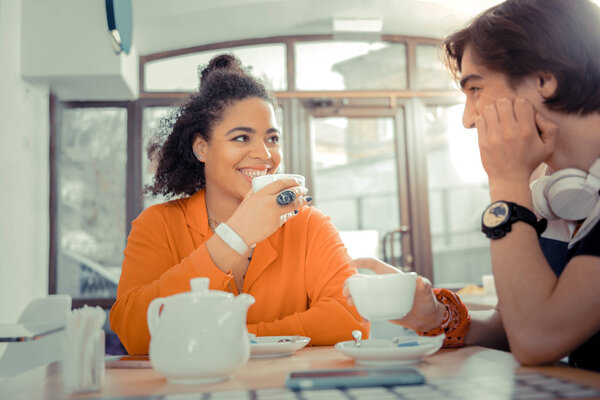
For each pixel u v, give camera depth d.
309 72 4.66
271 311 1.19
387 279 0.74
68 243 4.27
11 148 3.56
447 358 0.75
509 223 0.74
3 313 3.36
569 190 0.73
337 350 0.82
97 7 3.93
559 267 0.87
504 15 0.80
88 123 4.39
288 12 4.36
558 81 0.75
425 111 4.74
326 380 0.57
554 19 0.77
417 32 4.73
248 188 1.28
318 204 4.57
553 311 0.68
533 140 0.77
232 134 1.26
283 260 1.23
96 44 3.89
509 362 0.71
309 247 1.24
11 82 3.63
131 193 4.33
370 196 4.66
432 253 4.62
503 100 0.78
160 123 1.52
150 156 1.52
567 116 0.77
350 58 4.71
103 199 4.33
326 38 4.68
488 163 0.79
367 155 4.67
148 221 1.26
